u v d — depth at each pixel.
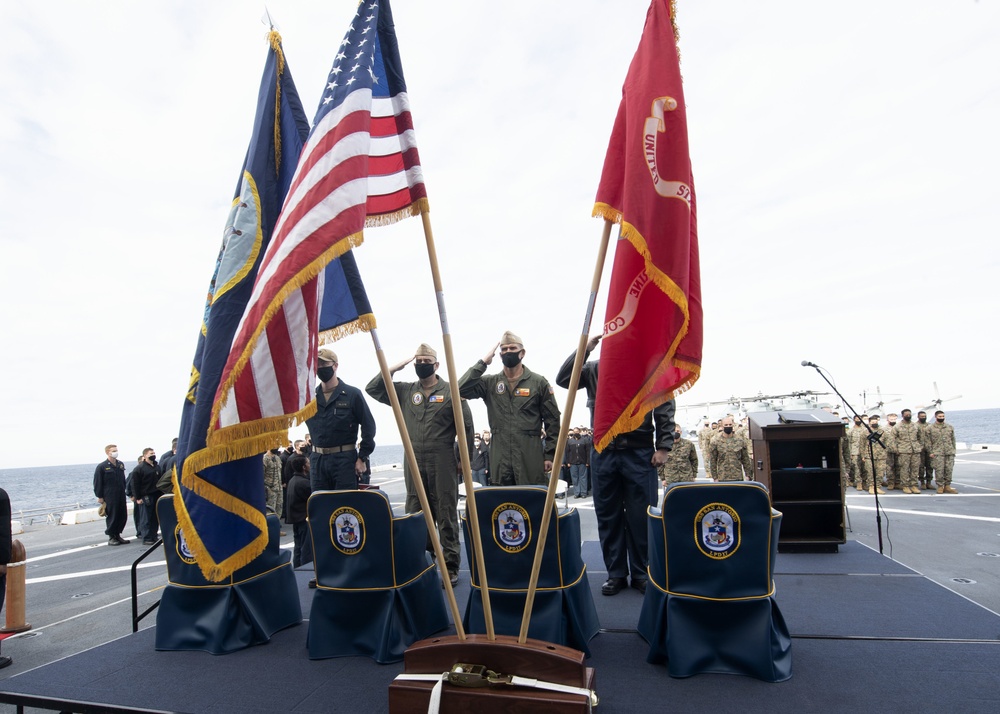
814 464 6.80
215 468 2.85
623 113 2.87
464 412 5.42
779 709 2.67
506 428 5.30
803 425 6.55
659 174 2.70
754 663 3.01
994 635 3.48
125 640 4.02
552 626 3.38
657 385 2.77
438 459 5.26
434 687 2.45
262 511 2.92
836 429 6.45
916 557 6.49
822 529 6.48
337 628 3.66
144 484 11.22
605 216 2.73
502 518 3.51
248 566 3.99
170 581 3.93
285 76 3.52
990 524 8.60
